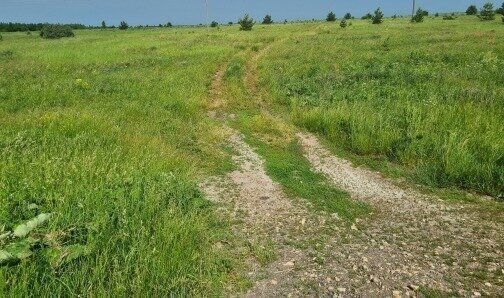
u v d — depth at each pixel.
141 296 3.80
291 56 27.45
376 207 6.63
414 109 10.24
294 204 6.72
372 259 4.98
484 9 60.47
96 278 3.86
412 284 4.45
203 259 4.77
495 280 4.53
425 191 7.20
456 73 16.69
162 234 4.64
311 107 12.79
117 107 12.70
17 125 9.52
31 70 22.16
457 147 7.81
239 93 16.58
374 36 39.66
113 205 5.30
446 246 5.30
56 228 4.49
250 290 4.34
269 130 11.34
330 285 4.43
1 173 6.02
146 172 6.83
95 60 27.69
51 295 3.58
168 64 25.00
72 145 8.03
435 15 86.75
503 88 12.80
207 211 6.19
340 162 8.89
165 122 11.41
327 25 69.44
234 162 8.91
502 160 7.59
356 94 13.84
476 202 6.66
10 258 3.76
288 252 5.14
